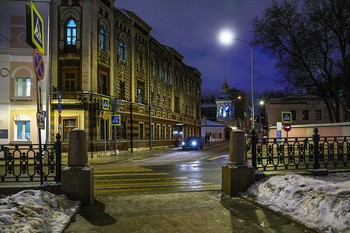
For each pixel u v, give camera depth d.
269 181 7.99
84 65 26.19
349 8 26.16
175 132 47.19
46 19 25.66
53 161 8.57
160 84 41.56
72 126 26.05
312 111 51.12
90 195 7.72
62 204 7.05
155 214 6.94
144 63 36.59
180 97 49.94
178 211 7.16
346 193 6.09
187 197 8.52
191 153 30.06
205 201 8.05
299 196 6.70
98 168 16.52
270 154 10.16
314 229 5.37
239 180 8.53
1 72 24.17
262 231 5.76
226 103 87.75
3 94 24.17
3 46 24.23
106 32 28.80
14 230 4.88
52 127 25.61
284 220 6.22
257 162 10.22
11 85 24.30
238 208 7.29
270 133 31.08
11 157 8.37
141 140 35.25
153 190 9.69
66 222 5.96
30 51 24.44
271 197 7.40
